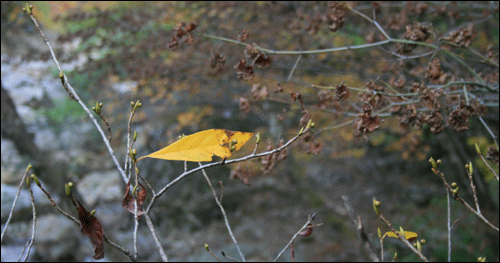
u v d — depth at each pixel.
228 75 2.96
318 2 2.38
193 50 2.55
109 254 3.95
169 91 3.18
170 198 5.64
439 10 2.14
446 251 3.94
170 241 4.65
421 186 5.30
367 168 5.91
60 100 6.43
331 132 3.41
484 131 3.29
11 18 3.49
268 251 4.08
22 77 5.98
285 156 1.69
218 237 4.85
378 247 3.92
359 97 1.69
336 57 2.66
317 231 4.79
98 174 5.84
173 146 0.67
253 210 5.68
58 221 4.14
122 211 4.99
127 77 2.90
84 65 2.98
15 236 3.98
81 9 3.24
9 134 3.68
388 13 2.52
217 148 0.67
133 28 2.91
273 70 2.98
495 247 3.79
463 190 4.61
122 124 5.53
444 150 4.51
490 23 2.82
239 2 2.52
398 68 1.85
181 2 2.68
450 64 2.25
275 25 2.57
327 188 5.91
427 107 1.48
